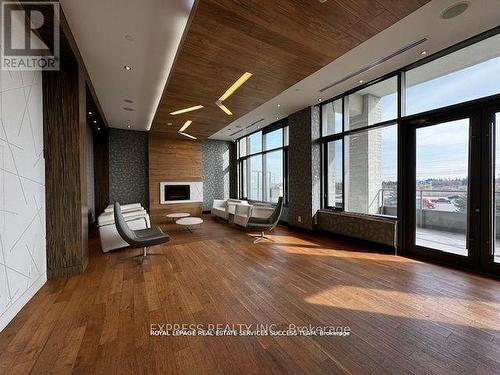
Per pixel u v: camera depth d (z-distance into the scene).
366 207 4.54
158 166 7.78
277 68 3.15
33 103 2.58
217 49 2.71
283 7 2.07
